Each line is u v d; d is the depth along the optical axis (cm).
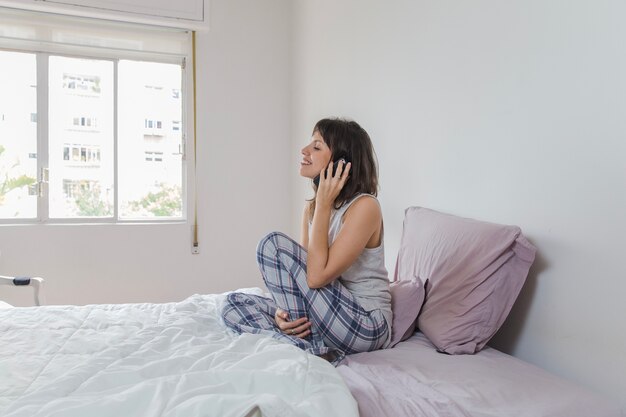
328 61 279
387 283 149
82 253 297
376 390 100
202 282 325
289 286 134
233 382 87
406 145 205
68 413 73
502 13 152
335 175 139
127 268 307
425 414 91
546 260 136
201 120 322
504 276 135
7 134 289
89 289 299
